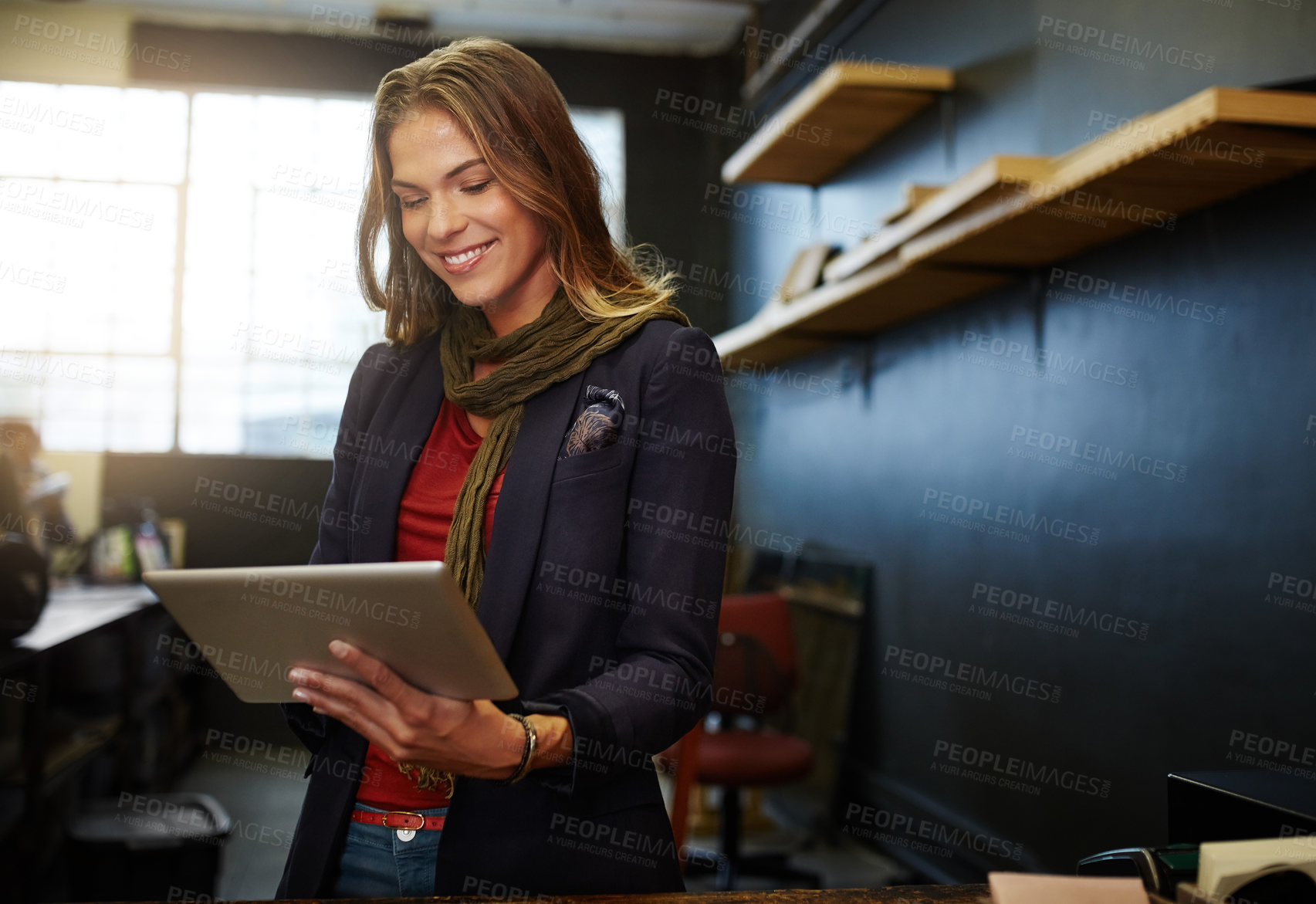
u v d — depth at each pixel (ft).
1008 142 9.39
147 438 18.93
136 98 18.99
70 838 7.74
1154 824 7.56
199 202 19.20
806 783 13.52
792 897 3.08
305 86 18.65
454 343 3.86
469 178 3.49
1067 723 8.70
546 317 3.63
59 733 10.91
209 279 19.20
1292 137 5.58
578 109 19.39
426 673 2.77
